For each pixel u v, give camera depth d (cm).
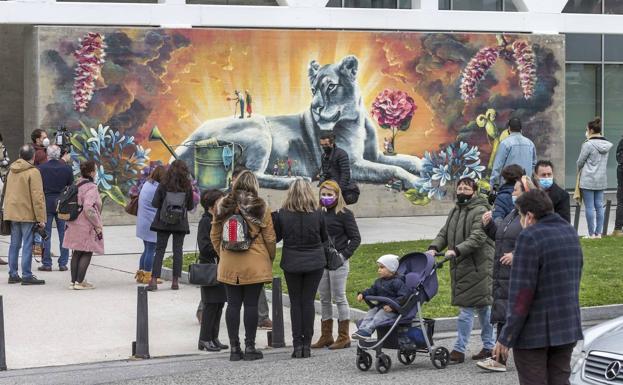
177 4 3025
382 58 3166
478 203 1423
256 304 1476
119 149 2947
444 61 3228
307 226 1462
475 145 3266
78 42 2912
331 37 3114
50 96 2897
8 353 1523
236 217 1435
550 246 1007
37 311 1808
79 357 1503
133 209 2100
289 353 1532
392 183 3189
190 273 1520
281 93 3077
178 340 1620
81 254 2005
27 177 2034
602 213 2581
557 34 3347
